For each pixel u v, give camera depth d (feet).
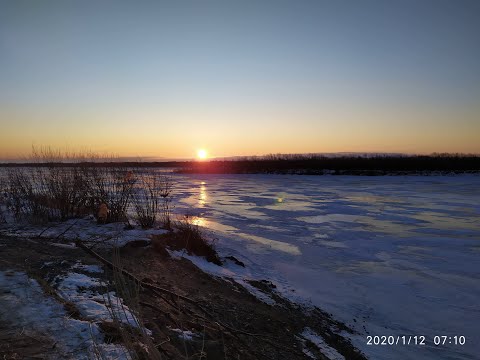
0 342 10.59
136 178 35.81
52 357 10.11
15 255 19.13
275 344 15.05
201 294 19.43
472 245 36.06
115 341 11.43
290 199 71.67
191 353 12.37
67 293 14.75
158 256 24.21
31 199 31.58
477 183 105.81
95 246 23.09
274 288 24.63
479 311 21.75
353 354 16.69
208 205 62.49
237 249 33.81
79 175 33.60
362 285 25.79
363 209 58.23
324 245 36.17
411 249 34.86
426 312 21.62
